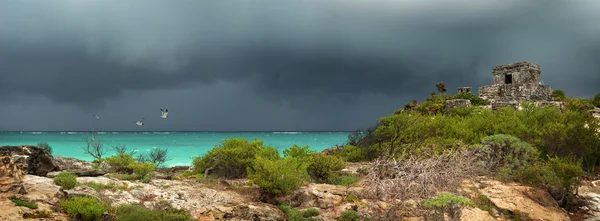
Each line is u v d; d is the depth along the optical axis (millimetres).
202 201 13289
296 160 16953
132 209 11578
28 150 16031
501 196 14438
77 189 12680
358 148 28016
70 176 13656
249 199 14141
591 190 16094
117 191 13383
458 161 15727
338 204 13430
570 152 20000
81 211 10695
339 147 32188
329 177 17781
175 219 11406
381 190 13898
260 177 14562
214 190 14656
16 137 105062
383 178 14586
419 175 13828
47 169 16562
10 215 9961
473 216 12711
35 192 11977
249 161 19391
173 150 56312
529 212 13547
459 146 18594
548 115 23984
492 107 42406
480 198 14297
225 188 15297
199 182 15977
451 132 23906
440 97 46250
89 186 13398
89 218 10742
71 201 11250
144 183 15188
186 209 12398
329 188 15086
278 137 121125
